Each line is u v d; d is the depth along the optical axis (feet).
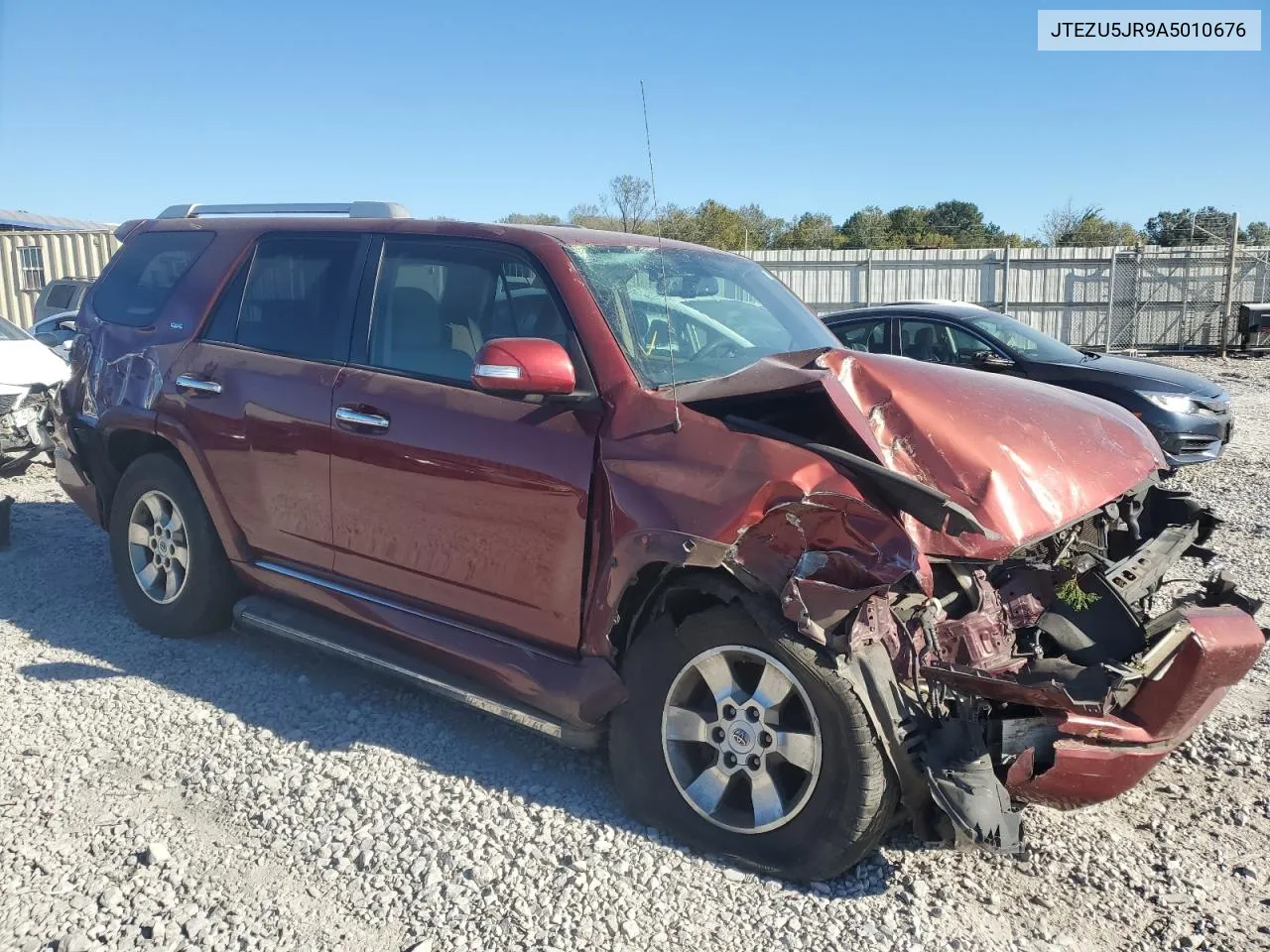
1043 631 10.21
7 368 26.78
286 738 12.98
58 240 78.38
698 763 10.79
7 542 21.74
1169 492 13.20
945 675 9.18
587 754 12.76
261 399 14.26
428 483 12.32
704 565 9.79
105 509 18.22
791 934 9.27
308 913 9.56
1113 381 29.86
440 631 12.50
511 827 10.98
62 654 15.66
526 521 11.44
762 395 10.25
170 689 14.42
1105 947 9.25
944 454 10.02
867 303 92.63
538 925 9.39
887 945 9.14
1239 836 11.14
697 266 14.20
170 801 11.49
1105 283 88.17
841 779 9.48
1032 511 9.95
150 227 17.62
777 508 9.53
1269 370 69.51
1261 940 9.36
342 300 14.02
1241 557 21.77
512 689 11.70
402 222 13.92
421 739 13.03
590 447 10.99
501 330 12.32
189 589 15.72
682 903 9.71
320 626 14.21
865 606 9.14
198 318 15.69
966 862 10.50
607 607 10.75
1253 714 14.12
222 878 10.07
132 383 16.22
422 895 9.81
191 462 15.21
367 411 12.98
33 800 11.46
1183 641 9.45
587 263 12.30
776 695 9.95
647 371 11.39
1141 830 11.25
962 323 32.68
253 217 16.15
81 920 9.37
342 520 13.46
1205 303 86.38
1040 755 9.15
